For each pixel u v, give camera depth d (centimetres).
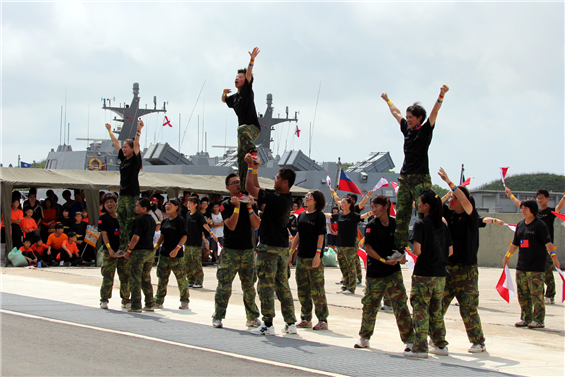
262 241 749
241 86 771
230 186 775
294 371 542
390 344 719
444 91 723
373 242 679
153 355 587
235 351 623
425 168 734
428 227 633
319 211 808
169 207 967
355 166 2991
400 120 775
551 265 1177
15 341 636
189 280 1288
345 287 1267
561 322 956
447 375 542
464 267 688
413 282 644
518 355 679
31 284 1234
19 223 1648
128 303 941
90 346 621
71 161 2927
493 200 2648
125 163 939
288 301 764
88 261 1791
